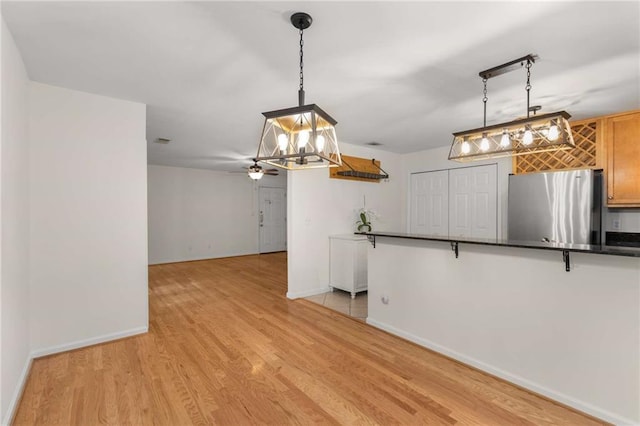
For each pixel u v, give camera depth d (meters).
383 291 3.14
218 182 7.94
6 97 1.80
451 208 5.00
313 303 4.06
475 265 2.39
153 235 6.94
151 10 1.61
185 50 2.03
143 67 2.28
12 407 1.84
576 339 1.88
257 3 1.55
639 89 2.62
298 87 2.62
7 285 1.84
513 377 2.15
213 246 7.85
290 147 1.80
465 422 1.75
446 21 1.70
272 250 8.97
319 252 4.58
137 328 3.00
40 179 2.53
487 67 2.25
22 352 2.20
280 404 1.92
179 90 2.70
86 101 2.74
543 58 2.11
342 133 4.19
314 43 1.94
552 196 3.41
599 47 1.95
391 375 2.26
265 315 3.58
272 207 8.98
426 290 2.74
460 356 2.46
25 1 1.53
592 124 3.48
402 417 1.79
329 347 2.73
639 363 1.66
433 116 3.40
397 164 5.69
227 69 2.29
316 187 4.55
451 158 2.55
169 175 7.16
